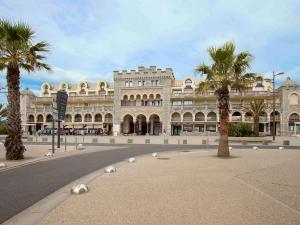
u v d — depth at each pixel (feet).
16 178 35.63
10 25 53.62
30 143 120.06
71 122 232.73
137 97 225.56
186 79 223.92
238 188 27.68
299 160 52.85
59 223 17.71
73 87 261.65
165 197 24.09
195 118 209.77
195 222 17.66
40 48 56.95
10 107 55.83
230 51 59.57
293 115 191.83
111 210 20.34
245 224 17.31
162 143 126.93
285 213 19.45
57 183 32.17
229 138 124.57
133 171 39.63
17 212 20.89
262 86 209.97
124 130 225.15
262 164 46.85
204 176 35.04
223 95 60.95
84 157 62.75
